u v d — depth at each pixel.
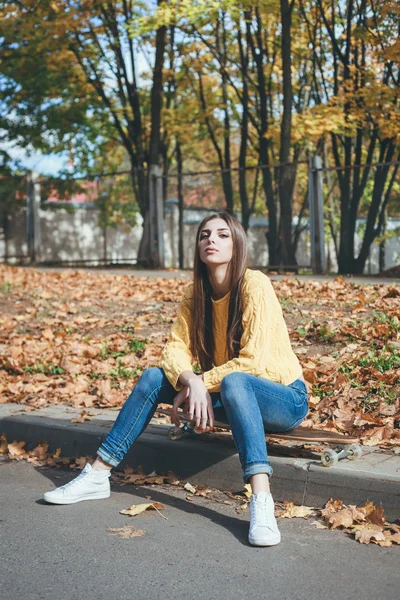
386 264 20.38
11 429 4.96
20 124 21.00
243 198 19.89
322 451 3.63
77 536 3.20
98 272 13.28
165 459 4.08
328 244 21.06
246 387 3.36
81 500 3.69
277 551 2.98
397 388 4.73
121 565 2.86
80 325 7.88
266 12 15.23
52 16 17.50
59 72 19.88
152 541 3.12
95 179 17.66
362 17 16.89
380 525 3.14
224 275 3.65
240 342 3.60
